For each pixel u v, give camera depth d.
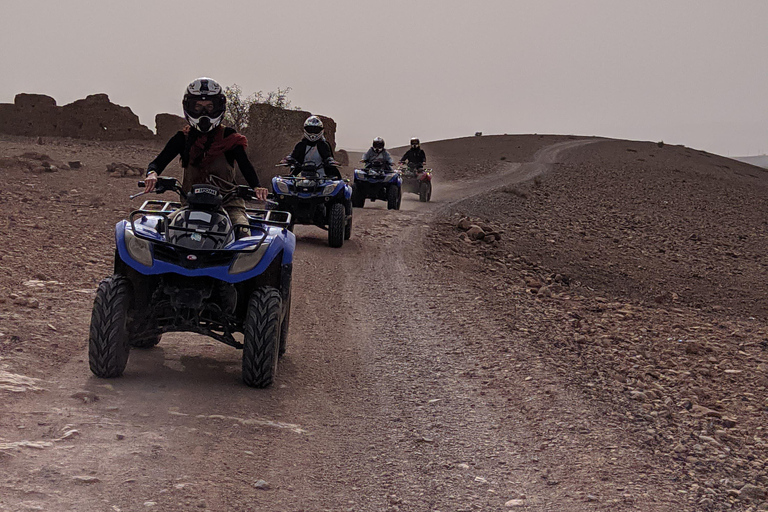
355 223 19.42
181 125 48.12
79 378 5.62
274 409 5.55
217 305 5.76
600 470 4.96
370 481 4.51
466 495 4.44
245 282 6.21
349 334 8.61
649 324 11.24
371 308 10.18
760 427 6.37
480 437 5.50
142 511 3.60
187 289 5.52
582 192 41.91
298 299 10.25
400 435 5.41
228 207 6.23
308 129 14.80
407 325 9.29
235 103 27.11
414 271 13.46
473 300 11.23
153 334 5.79
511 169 58.94
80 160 26.59
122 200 17.22
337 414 5.71
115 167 23.28
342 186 14.70
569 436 5.61
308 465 4.61
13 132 45.50
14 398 4.94
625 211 35.94
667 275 20.62
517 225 25.28
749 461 5.50
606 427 5.89
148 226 5.94
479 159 73.69
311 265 12.81
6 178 18.80
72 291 8.67
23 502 3.48
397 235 17.97
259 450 4.70
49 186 18.38
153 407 5.16
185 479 4.05
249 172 6.17
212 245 5.62
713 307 16.16
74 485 3.77
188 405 5.30
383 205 26.12
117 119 46.16
